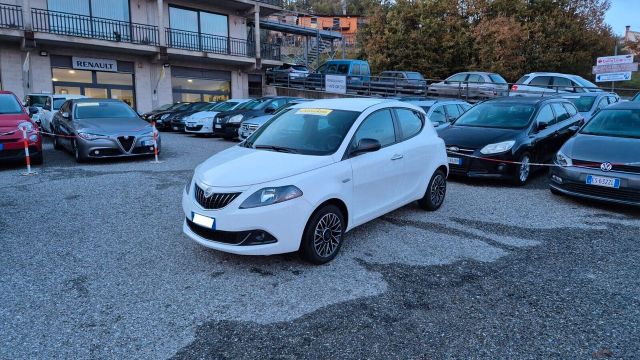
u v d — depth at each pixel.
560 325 3.22
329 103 5.29
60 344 2.95
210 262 4.29
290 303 3.53
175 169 9.02
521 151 7.58
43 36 18.62
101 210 5.97
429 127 6.02
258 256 4.43
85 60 21.09
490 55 27.83
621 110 7.16
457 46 28.09
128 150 9.73
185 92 25.22
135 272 4.05
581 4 30.98
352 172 4.46
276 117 5.41
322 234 4.21
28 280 3.86
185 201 4.36
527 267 4.24
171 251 4.55
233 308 3.44
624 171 5.82
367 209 4.76
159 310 3.40
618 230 5.36
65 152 11.54
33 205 6.19
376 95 22.56
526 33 28.34
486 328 3.18
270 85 28.42
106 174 8.40
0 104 9.22
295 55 47.19
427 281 3.93
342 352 2.89
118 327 3.16
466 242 4.91
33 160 9.33
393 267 4.22
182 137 15.59
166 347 2.94
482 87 19.92
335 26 58.81
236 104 15.93
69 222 5.45
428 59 28.27
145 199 6.54
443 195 6.27
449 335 3.09
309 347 2.95
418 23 28.77
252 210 3.83
